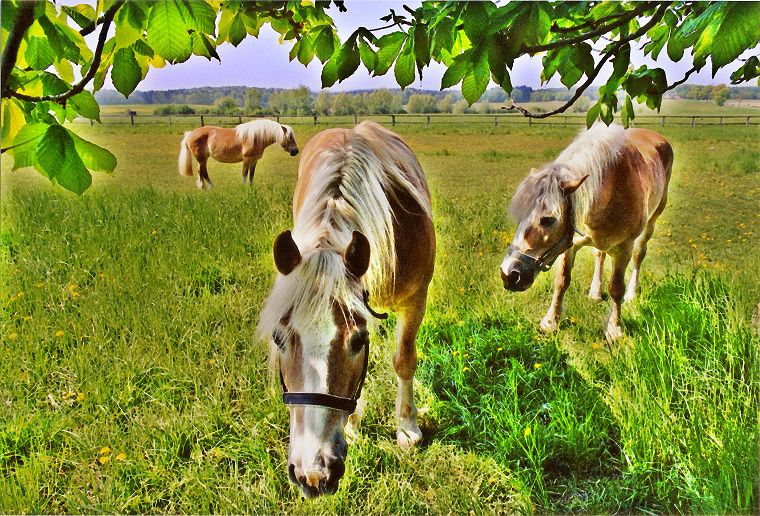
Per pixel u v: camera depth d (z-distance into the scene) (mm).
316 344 1719
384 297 2512
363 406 2861
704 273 4262
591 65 1081
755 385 2879
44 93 911
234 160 8859
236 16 1329
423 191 2895
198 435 2836
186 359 3383
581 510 2455
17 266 4590
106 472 2592
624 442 2719
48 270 4441
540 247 3471
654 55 1173
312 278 1764
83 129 13547
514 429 2773
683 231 6164
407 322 2799
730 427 2523
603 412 2934
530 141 14078
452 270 4609
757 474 2297
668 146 4574
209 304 4031
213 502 2439
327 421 1706
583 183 3477
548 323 3885
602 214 3570
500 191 7715
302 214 2244
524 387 3191
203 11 845
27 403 2996
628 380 3057
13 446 2742
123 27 857
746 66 1181
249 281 4453
